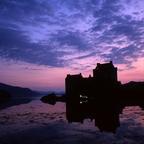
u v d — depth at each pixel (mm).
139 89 92875
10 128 29266
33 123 33562
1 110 60000
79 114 45500
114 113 43406
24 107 70438
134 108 51906
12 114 48219
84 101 96500
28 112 52375
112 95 93938
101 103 77875
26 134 24969
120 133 23703
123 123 30312
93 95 99938
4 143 21359
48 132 25891
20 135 24562
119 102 77062
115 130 25469
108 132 24609
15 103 99875
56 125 31062
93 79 104438
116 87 96875
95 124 31125
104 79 99875
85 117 39906
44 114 46969
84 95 103750
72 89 109812
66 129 27688
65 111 53250
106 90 97125
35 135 24391
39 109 61281
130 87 95625
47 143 20859
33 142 21406
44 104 87812
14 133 25719
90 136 23078
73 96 108438
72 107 66812
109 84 98312
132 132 23875
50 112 51281
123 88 95750
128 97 89875
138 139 20797
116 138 21641
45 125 31219
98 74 102000
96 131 25625
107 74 99688
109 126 28641
